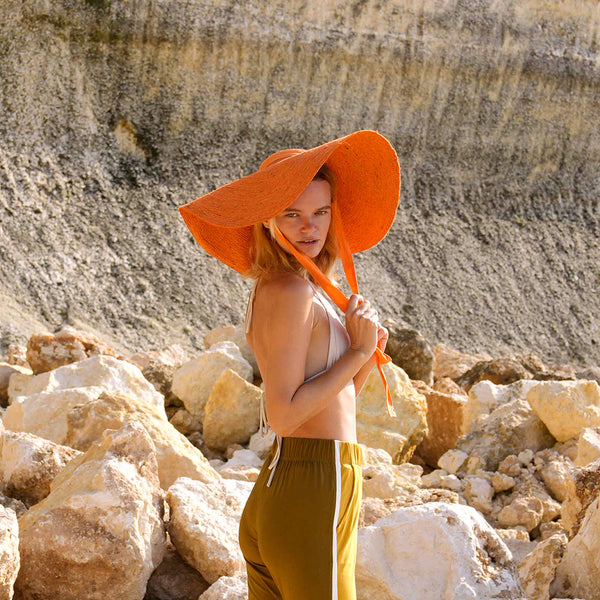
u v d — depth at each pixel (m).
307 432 2.21
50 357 8.09
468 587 3.00
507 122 22.17
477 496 5.26
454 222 21.48
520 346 19.94
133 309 16.81
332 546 2.14
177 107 18.94
